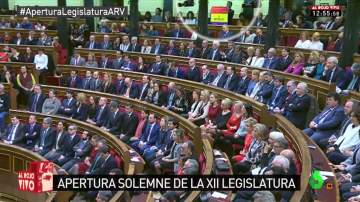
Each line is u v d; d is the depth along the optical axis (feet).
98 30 133.49
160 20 137.08
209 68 93.86
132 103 81.97
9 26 133.08
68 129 77.92
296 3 131.95
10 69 104.22
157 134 73.72
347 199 42.57
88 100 88.89
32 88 96.17
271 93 74.43
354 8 77.25
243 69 82.74
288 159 42.06
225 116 70.44
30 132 81.71
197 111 77.77
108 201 48.88
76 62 109.19
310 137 58.49
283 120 59.88
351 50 78.79
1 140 82.99
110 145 70.44
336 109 58.34
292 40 102.42
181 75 95.45
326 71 74.02
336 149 53.31
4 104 92.22
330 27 106.22
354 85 69.36
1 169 75.15
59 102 91.15
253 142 56.44
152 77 91.66
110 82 95.55
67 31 121.90
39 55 109.19
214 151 60.80
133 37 111.75
